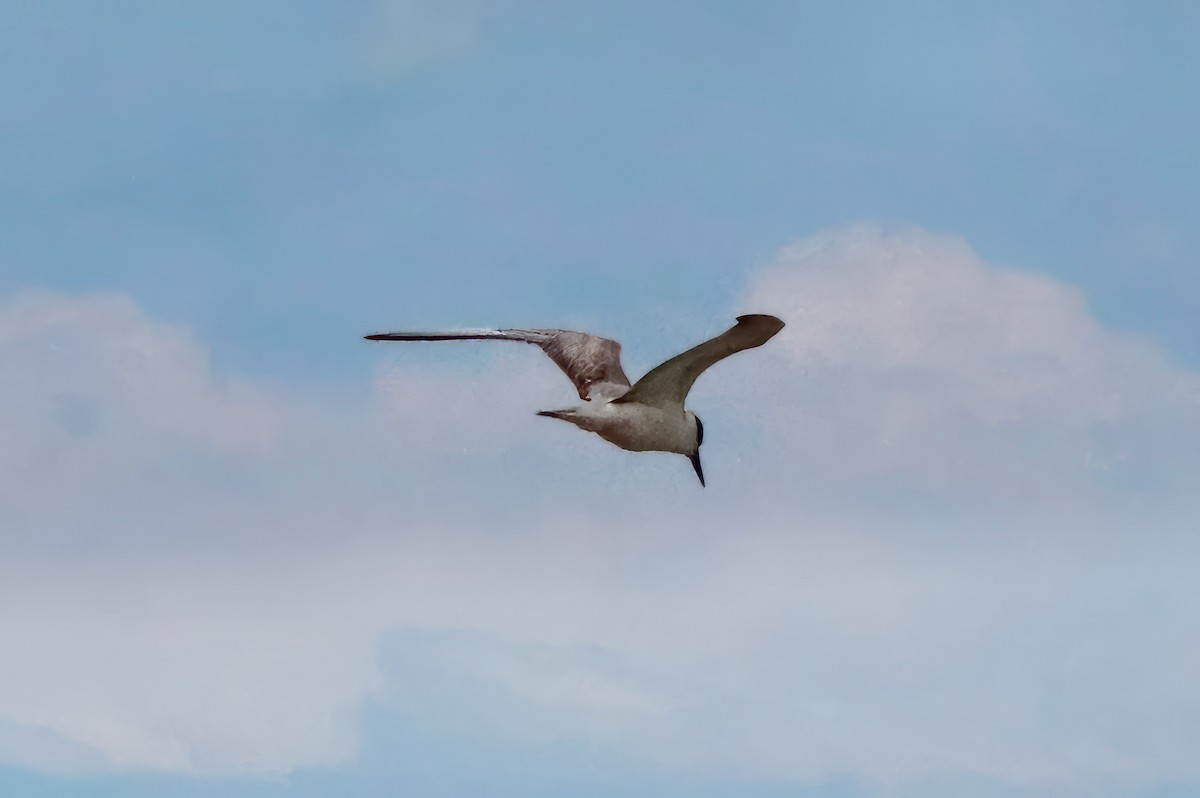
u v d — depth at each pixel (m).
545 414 14.52
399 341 16.22
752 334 13.33
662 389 14.32
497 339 16.33
